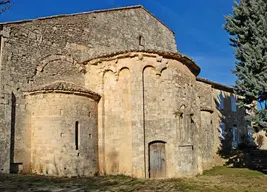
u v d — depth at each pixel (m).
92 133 20.55
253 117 21.19
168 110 21.27
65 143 18.86
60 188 14.45
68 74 21.94
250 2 21.97
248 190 16.02
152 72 21.52
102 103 21.58
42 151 18.66
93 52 23.84
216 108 34.91
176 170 20.67
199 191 15.02
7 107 18.17
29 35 20.22
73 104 19.66
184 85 22.59
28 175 17.44
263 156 31.20
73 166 18.88
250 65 21.44
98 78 22.08
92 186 15.45
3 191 13.24
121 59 21.69
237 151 32.16
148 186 15.88
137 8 28.34
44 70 20.69
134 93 20.92
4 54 18.64
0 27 18.67
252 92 21.22
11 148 18.16
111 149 20.91
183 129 21.55
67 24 22.67
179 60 22.42
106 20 25.42
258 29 21.11
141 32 28.20
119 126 21.05
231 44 23.97
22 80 19.36
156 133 20.81
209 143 29.12
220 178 20.78
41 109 19.14
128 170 20.27
